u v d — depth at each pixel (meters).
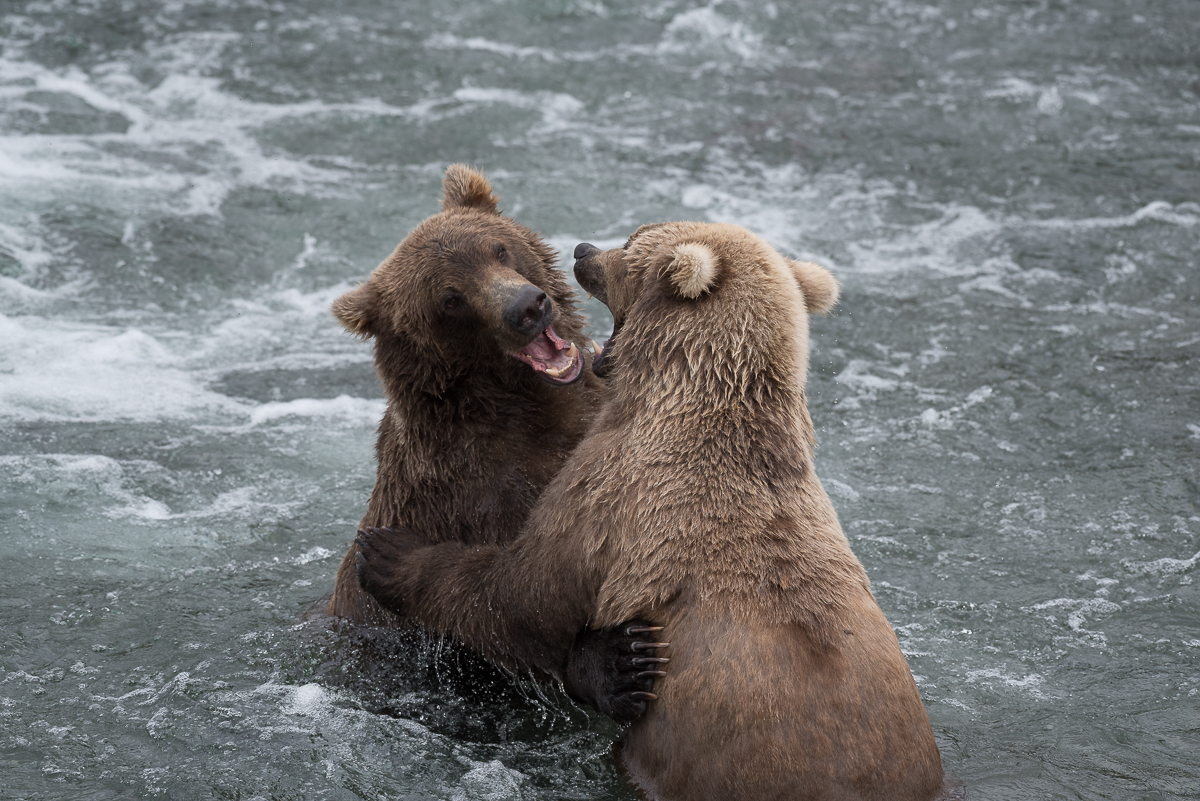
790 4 28.52
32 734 9.21
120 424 14.70
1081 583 11.29
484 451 10.16
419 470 10.25
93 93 23.64
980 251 19.17
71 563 11.85
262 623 10.92
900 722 7.54
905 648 10.34
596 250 9.91
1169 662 10.04
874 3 28.92
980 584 11.33
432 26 27.12
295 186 20.80
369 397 15.67
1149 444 13.88
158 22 26.88
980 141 22.73
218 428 14.77
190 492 13.30
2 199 19.67
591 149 22.19
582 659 8.50
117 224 19.41
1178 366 15.70
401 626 10.18
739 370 8.35
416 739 9.29
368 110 23.42
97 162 21.19
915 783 7.57
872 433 14.43
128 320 17.36
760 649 7.50
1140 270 18.48
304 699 9.76
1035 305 17.58
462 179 11.14
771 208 20.44
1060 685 9.79
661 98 24.28
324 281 18.48
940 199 20.81
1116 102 24.03
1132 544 11.91
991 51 26.39
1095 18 28.03
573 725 9.50
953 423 14.59
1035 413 14.75
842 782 7.30
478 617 9.16
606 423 8.88
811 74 25.45
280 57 25.44
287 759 8.94
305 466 13.93
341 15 27.50
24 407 14.93
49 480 13.37
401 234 19.50
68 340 16.61
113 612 11.03
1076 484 13.14
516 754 9.15
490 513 10.05
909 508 12.77
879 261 18.91
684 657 7.79
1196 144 22.36
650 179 21.22
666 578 8.00
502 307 9.66
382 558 9.74
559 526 8.69
